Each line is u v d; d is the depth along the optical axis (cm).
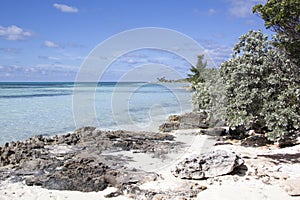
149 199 668
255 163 883
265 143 1168
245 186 722
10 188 748
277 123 904
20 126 1716
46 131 1584
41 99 3294
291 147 1091
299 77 984
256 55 1052
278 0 874
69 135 1398
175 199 658
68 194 714
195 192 697
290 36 953
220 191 699
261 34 1066
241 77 1044
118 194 711
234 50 1124
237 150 1077
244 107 981
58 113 2192
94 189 739
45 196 700
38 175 848
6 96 3731
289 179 754
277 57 1023
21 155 1034
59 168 910
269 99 962
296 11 843
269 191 694
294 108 896
